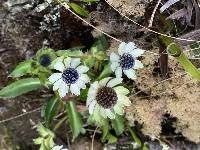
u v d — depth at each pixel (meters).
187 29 0.19
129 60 0.18
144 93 0.20
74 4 0.19
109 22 0.19
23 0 0.19
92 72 0.20
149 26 0.18
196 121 0.20
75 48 0.19
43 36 0.20
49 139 0.20
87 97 0.19
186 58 0.18
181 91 0.20
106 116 0.19
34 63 0.18
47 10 0.20
